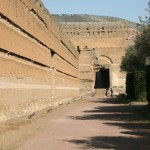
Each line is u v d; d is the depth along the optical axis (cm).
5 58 1938
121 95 5775
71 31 8062
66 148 1206
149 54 2872
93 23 8100
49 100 3428
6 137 1458
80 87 7531
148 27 2784
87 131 1669
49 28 3369
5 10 1892
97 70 7962
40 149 1190
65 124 1977
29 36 2506
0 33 1823
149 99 2994
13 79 2089
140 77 3894
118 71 7975
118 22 8062
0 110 1845
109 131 1664
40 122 2077
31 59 2562
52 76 3706
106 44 8031
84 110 3181
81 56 7675
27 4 2402
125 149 1184
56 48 3888
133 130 1697
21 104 2277
